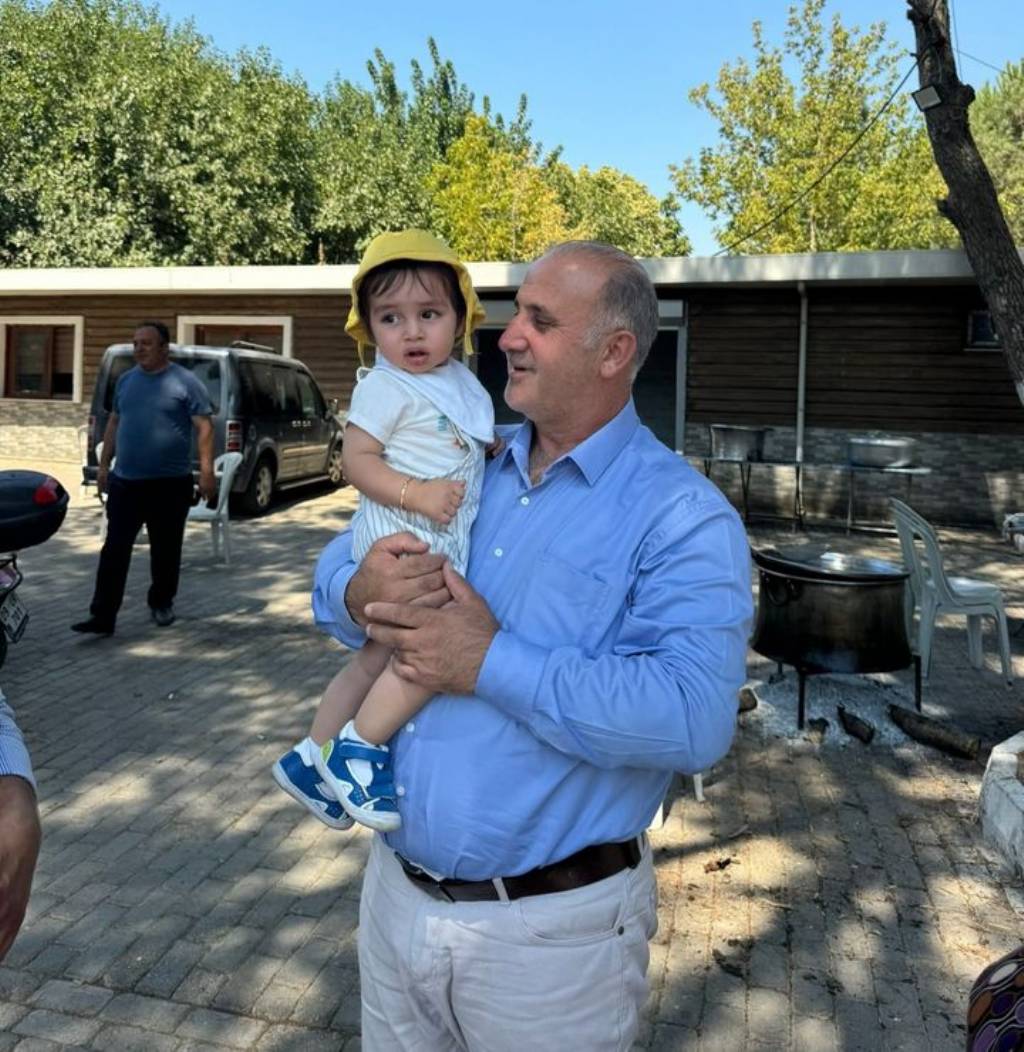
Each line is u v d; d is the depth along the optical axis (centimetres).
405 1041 170
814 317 1222
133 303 1466
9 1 2303
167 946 288
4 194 2220
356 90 3616
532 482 168
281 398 1191
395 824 157
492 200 2927
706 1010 263
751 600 152
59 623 650
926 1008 265
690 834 367
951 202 569
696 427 1273
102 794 393
